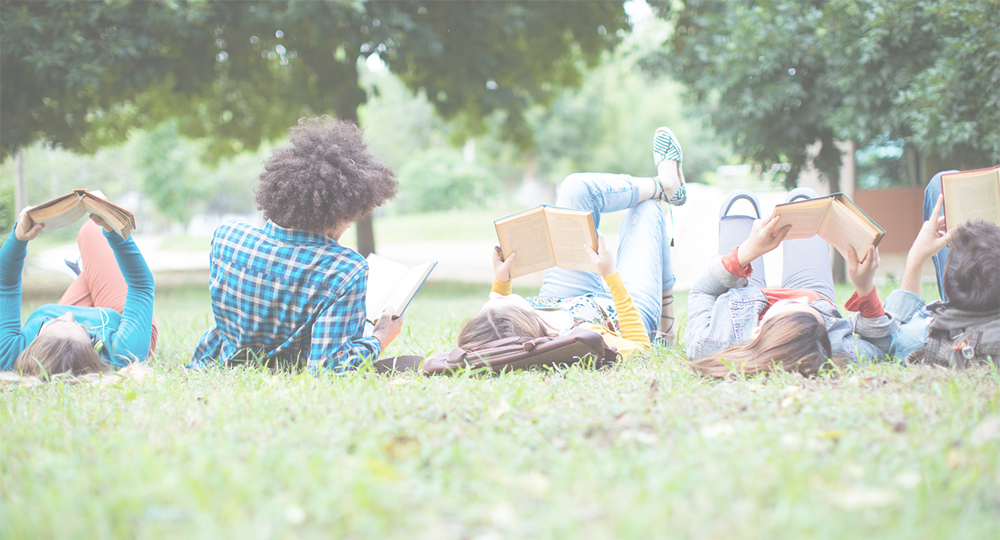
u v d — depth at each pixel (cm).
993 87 671
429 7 984
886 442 180
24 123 937
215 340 332
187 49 934
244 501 148
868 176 1220
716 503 143
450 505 150
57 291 1020
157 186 2919
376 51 962
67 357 296
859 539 129
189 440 192
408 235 2734
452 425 209
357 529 138
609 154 3391
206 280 1311
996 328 267
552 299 381
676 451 176
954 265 271
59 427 219
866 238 271
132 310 328
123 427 213
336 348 290
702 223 1811
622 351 325
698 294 321
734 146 1058
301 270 294
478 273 1572
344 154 307
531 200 3997
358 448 186
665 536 131
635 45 1175
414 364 307
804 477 153
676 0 1155
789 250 375
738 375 267
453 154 3838
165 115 1305
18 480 172
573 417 213
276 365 312
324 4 854
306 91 1083
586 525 139
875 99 801
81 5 785
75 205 294
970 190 289
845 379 258
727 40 916
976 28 651
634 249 397
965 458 168
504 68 1137
